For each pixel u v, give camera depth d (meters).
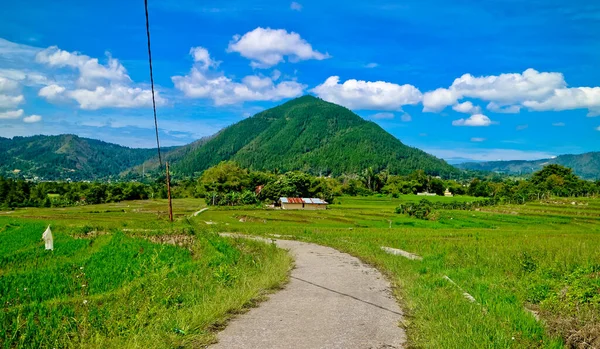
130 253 22.09
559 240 32.62
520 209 83.19
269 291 13.20
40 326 8.84
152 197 135.12
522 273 17.84
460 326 9.17
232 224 54.69
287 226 52.69
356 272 17.50
